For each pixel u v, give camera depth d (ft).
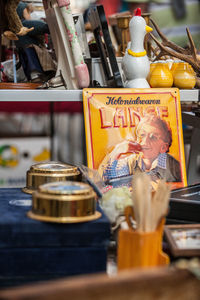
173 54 4.74
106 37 4.54
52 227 2.76
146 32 4.43
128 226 2.82
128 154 4.11
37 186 3.70
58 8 4.32
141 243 2.61
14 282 2.74
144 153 4.15
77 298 1.74
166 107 4.33
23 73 5.36
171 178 4.20
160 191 2.87
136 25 4.34
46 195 2.81
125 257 2.68
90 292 1.76
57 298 1.71
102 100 4.17
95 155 4.05
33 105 8.02
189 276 1.91
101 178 3.99
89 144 4.06
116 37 5.78
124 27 5.41
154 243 2.65
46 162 4.03
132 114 4.21
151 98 4.31
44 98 4.24
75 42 4.32
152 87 4.60
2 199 3.51
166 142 4.25
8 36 4.58
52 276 2.77
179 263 1.97
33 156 9.43
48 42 5.30
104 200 3.34
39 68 4.94
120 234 2.70
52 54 5.12
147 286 1.85
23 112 9.30
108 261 3.13
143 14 5.41
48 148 9.55
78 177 3.74
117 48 5.78
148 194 2.72
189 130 7.04
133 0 8.92
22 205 3.25
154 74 4.53
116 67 4.51
